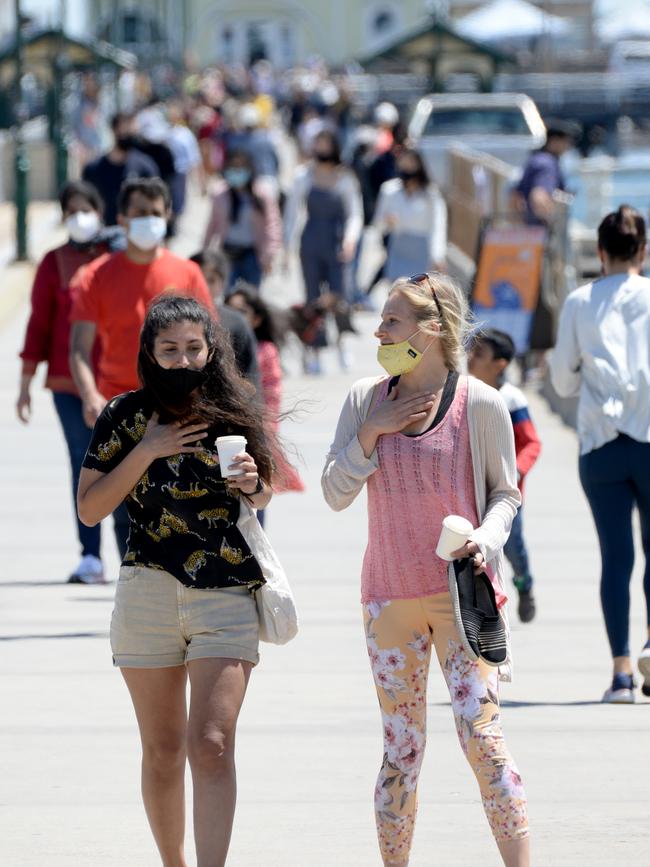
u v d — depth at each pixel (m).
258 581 15.34
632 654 26.67
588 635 28.05
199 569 15.16
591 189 59.31
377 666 15.84
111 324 24.77
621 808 19.00
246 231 51.22
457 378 15.85
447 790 19.70
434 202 54.00
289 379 54.12
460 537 15.05
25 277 76.56
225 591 15.24
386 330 15.66
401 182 54.38
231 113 123.62
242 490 15.12
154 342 15.23
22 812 18.83
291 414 16.80
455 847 17.67
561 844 17.77
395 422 15.51
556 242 53.25
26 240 81.44
